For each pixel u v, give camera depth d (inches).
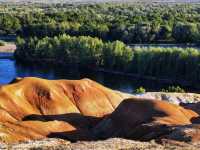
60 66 4672.7
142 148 1268.5
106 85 3973.9
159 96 2605.8
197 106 2233.0
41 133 1888.5
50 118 2144.4
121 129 1894.7
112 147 1270.9
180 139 1433.3
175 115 1919.3
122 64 4370.1
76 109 2240.4
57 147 1272.1
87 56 4571.9
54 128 1964.8
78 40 4677.7
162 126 1667.1
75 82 2370.8
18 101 2162.9
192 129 1494.8
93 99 2329.0
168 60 4141.2
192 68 4018.2
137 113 1936.5
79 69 4544.8
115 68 4436.5
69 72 4431.6
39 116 2134.6
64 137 1923.0
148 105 1967.3
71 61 4682.6
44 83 2292.1
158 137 1549.0
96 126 2031.3
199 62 3998.5
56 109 2194.9
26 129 1870.1
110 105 2345.0
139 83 4052.7
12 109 2113.7
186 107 2231.8
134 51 4333.2
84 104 2283.5
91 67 4569.4
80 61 4628.4
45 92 2249.0
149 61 4205.2
